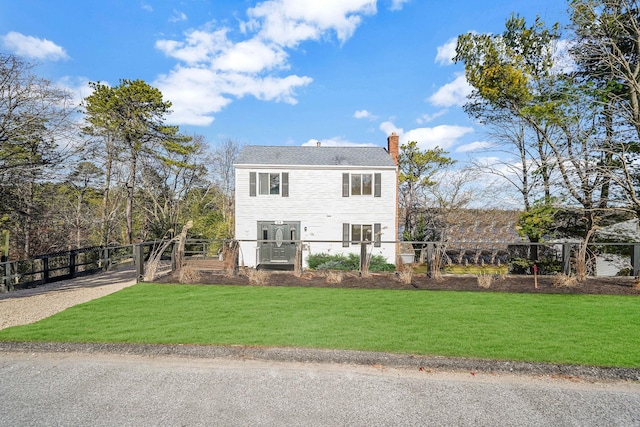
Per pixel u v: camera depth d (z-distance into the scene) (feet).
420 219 70.49
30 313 21.81
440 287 28.50
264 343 15.55
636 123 35.12
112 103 69.67
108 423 9.81
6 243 41.22
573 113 38.91
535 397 11.57
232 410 10.52
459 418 10.21
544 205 40.27
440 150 77.87
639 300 24.27
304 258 54.54
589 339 16.34
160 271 39.63
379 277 32.14
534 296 25.44
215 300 24.12
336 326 18.16
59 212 53.26
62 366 13.80
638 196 38.50
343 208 56.65
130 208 77.36
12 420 9.95
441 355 14.30
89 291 29.48
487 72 44.11
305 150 62.85
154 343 15.53
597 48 39.32
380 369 13.67
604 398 11.54
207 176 103.09
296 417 10.15
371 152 62.95
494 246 53.83
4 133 33.06
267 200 56.29
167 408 10.63
